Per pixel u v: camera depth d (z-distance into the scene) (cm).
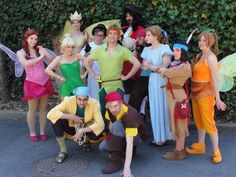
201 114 482
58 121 491
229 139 559
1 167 493
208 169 470
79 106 481
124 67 543
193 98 489
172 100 484
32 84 547
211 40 464
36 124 634
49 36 670
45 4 650
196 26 582
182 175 457
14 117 657
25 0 657
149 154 515
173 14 581
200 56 486
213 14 573
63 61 519
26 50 548
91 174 467
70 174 469
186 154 511
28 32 540
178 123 484
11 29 674
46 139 574
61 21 649
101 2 625
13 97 711
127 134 445
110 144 468
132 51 553
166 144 545
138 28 570
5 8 666
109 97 441
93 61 537
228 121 601
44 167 489
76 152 527
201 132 506
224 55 585
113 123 463
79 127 490
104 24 597
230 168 470
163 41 522
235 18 570
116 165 472
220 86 493
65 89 522
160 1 591
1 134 597
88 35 592
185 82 485
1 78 695
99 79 518
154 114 520
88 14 635
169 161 493
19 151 538
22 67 595
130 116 440
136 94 536
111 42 506
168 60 500
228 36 574
